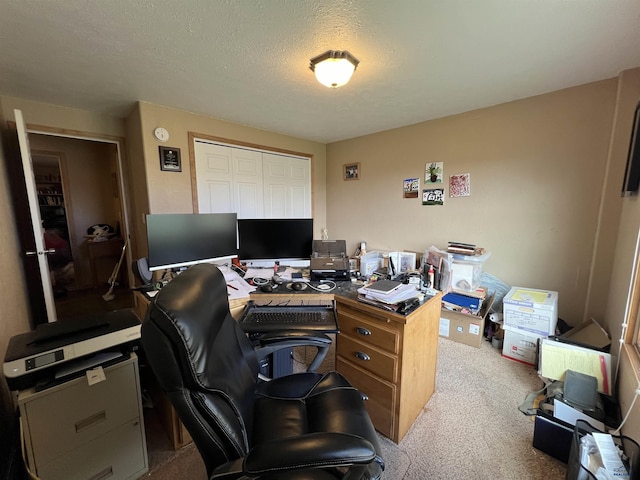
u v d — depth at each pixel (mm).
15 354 1000
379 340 1474
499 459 1383
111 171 4164
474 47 1657
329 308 1626
